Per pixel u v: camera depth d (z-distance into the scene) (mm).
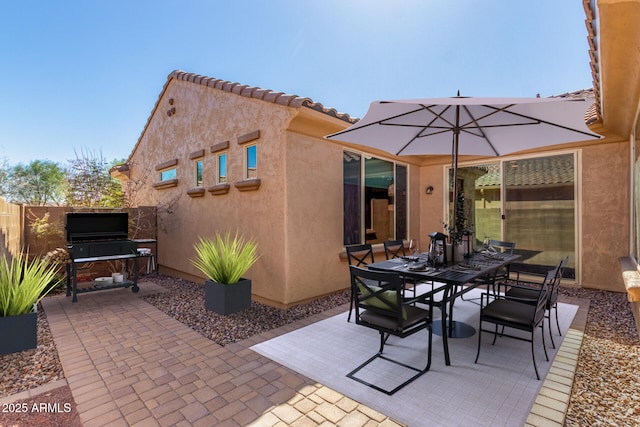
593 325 4297
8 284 3660
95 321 4602
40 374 3102
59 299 5816
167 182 8031
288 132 5121
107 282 6031
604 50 2938
